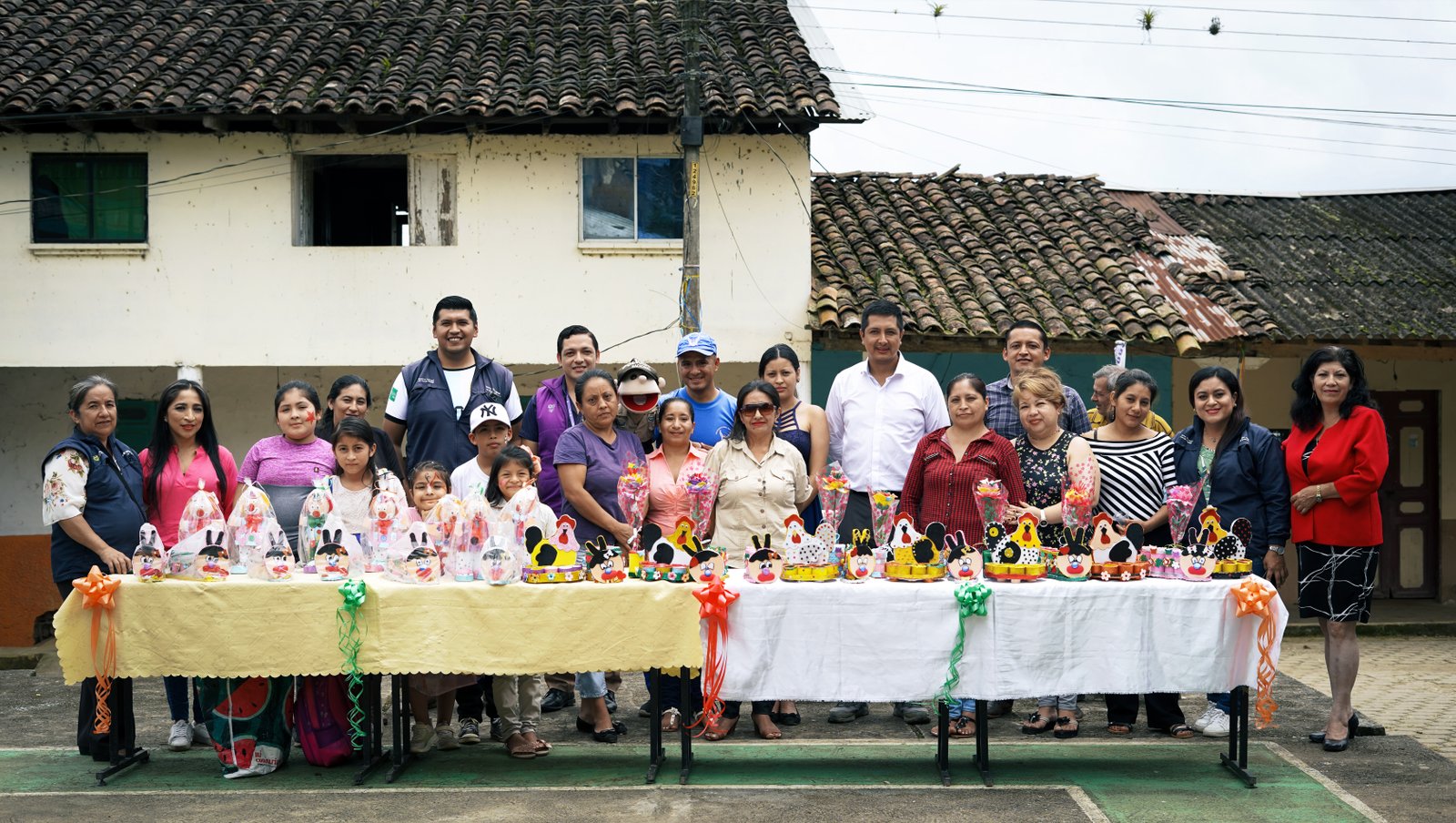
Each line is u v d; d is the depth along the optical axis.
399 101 11.60
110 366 11.91
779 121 11.67
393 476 5.96
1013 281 12.46
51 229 11.96
